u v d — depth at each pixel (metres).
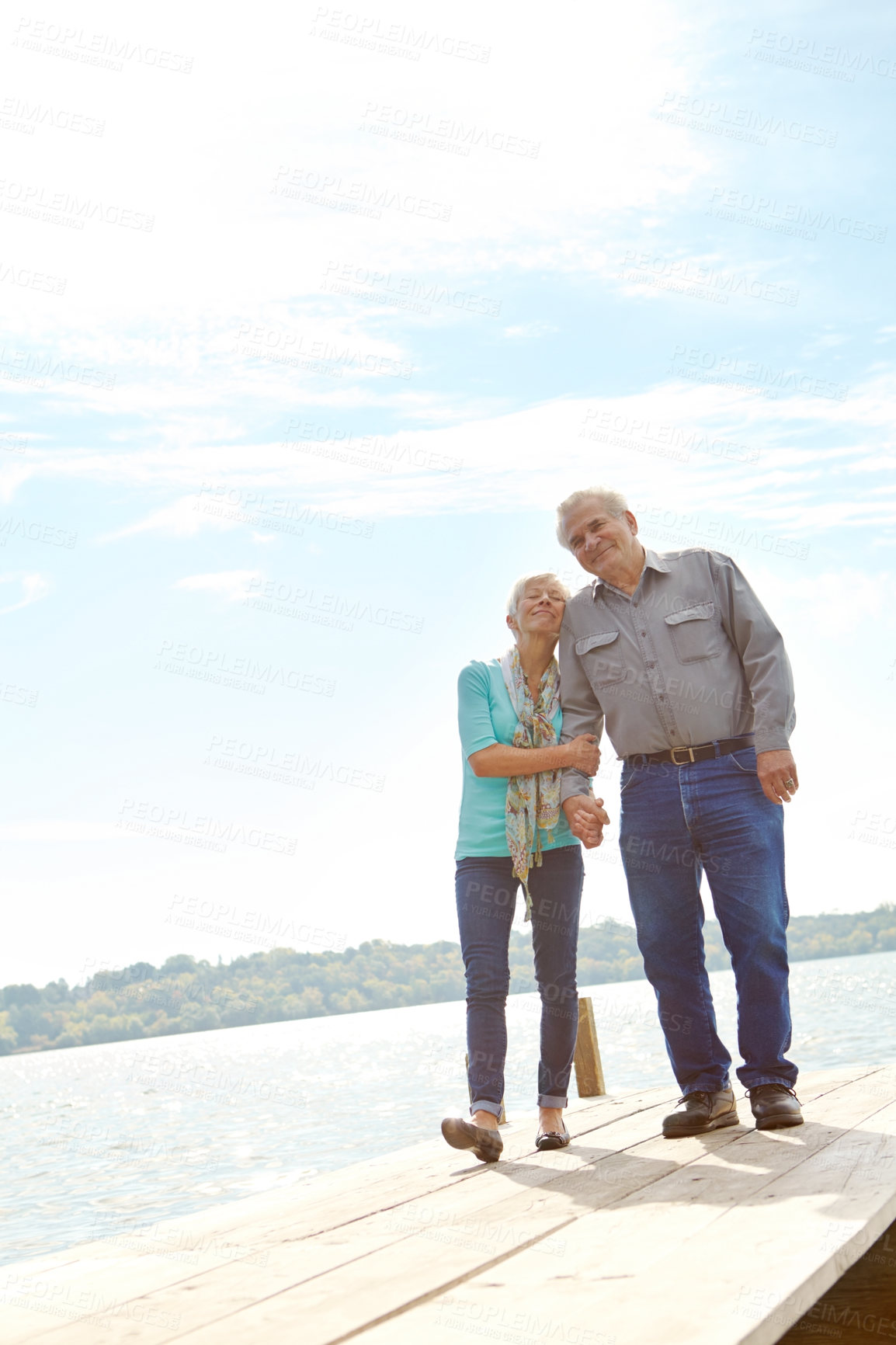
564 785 3.54
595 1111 4.15
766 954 3.25
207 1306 1.97
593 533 3.53
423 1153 3.84
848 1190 2.18
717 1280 1.71
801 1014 29.56
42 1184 9.45
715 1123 3.27
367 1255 2.23
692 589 3.49
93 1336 1.84
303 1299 1.94
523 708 3.67
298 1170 8.18
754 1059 3.19
